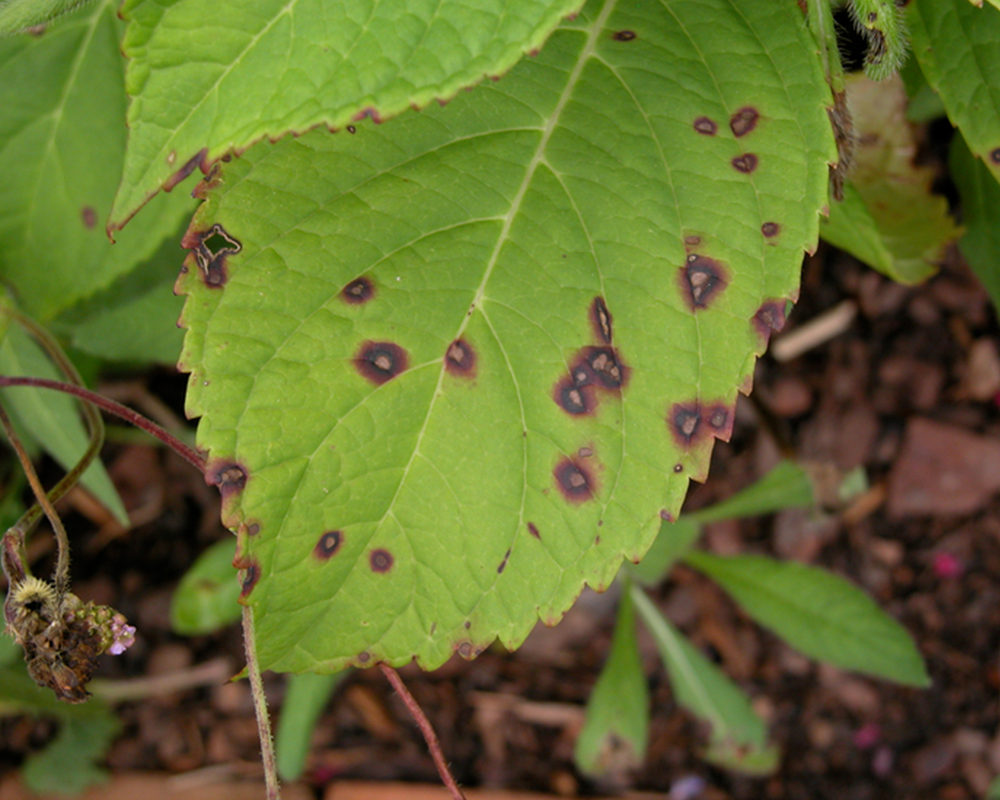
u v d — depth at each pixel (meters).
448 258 0.46
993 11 0.48
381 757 0.74
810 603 0.62
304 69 0.43
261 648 0.46
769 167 0.46
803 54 0.46
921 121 0.56
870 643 0.61
